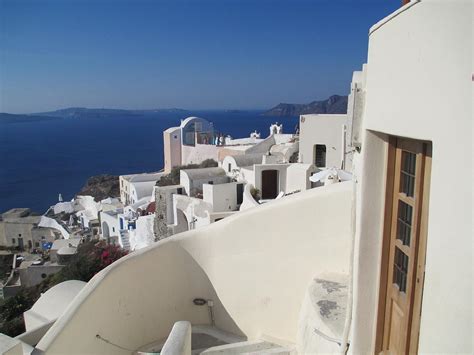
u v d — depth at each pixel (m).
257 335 7.23
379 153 3.83
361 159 3.93
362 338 4.13
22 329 14.48
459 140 2.35
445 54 2.48
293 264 6.84
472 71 2.25
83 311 6.21
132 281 7.27
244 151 39.28
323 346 4.77
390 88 3.24
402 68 3.03
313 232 6.60
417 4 2.78
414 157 3.39
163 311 7.73
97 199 63.19
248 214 7.26
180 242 7.80
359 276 4.03
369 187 3.87
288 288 6.91
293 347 6.19
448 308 2.46
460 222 2.34
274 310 7.09
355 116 4.15
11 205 94.00
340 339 4.45
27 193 106.38
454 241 2.40
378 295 3.99
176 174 43.31
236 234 7.38
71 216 55.44
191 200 27.28
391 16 3.19
